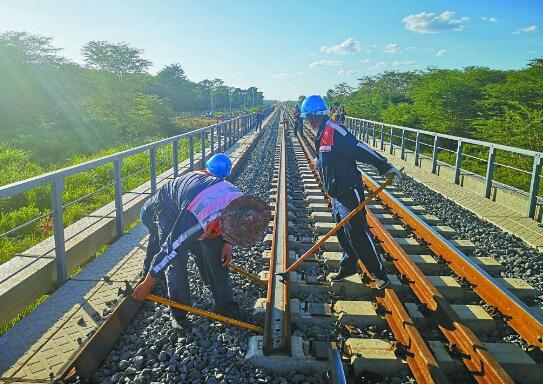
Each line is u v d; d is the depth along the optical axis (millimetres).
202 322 4129
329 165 4539
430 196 10227
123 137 34531
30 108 39906
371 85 58812
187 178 3914
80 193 10586
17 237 7742
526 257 6199
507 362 3537
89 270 5094
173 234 3531
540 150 17672
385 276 4520
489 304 4566
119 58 47812
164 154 17000
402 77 54250
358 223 4520
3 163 15289
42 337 3688
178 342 3795
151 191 7816
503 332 4133
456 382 3389
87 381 3250
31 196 9930
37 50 49188
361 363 3482
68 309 4160
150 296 3646
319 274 5301
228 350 3662
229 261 3998
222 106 128125
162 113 48688
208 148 18000
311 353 3582
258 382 3322
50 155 22625
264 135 28172
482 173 17188
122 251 5730
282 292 4461
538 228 7598
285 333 3623
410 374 3451
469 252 6387
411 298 4727
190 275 5184
